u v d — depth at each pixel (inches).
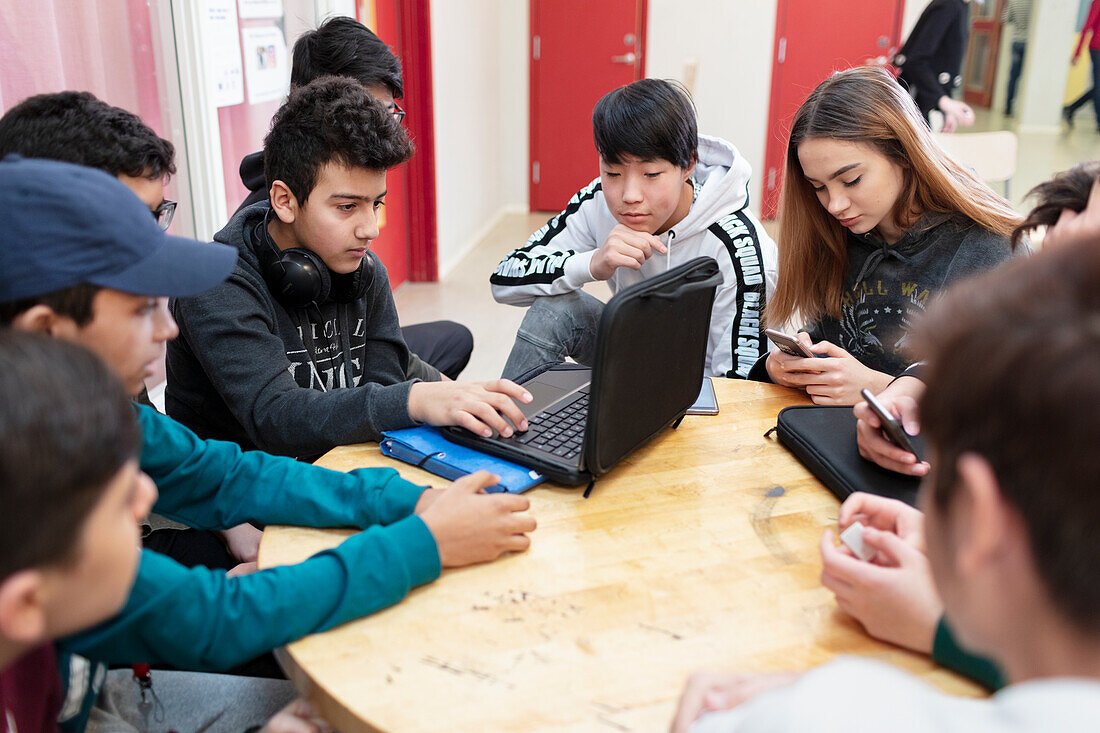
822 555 30.5
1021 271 16.4
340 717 26.9
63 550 20.0
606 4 225.8
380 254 155.7
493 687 27.3
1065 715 13.7
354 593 30.5
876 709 15.1
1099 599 14.8
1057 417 14.4
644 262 69.8
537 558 34.3
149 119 86.5
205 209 92.0
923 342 17.7
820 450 40.9
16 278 28.7
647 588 32.4
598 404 36.7
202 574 30.6
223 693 39.5
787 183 59.4
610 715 26.1
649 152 60.2
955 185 54.7
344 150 48.3
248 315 49.6
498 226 231.3
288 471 39.2
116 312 30.6
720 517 37.4
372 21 140.9
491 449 41.3
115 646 29.6
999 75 175.3
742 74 227.6
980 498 15.7
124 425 21.8
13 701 26.9
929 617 27.8
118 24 80.3
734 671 28.0
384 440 43.3
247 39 101.1
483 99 211.0
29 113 42.6
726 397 51.0
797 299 62.4
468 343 96.0
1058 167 177.5
